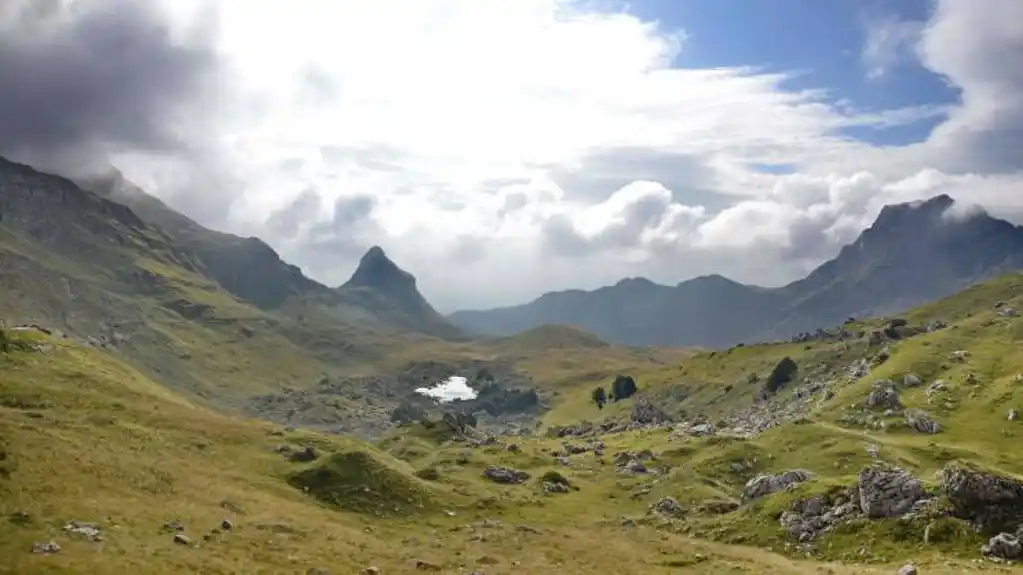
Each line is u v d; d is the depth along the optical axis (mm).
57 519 51562
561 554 70062
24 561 41438
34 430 80062
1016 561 66625
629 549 75562
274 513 73688
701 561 70375
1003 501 74312
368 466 99812
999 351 175250
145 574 43188
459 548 69688
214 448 103562
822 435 131000
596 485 130000
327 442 120125
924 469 112312
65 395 112375
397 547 67062
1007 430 129625
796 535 82188
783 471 118438
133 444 91688
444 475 121188
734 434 169625
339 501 89938
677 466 137500
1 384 111062
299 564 53312
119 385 131875
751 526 88312
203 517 63031
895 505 79250
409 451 160750
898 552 72188
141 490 68188
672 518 103188
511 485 124938
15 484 58312
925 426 136500
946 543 71812
